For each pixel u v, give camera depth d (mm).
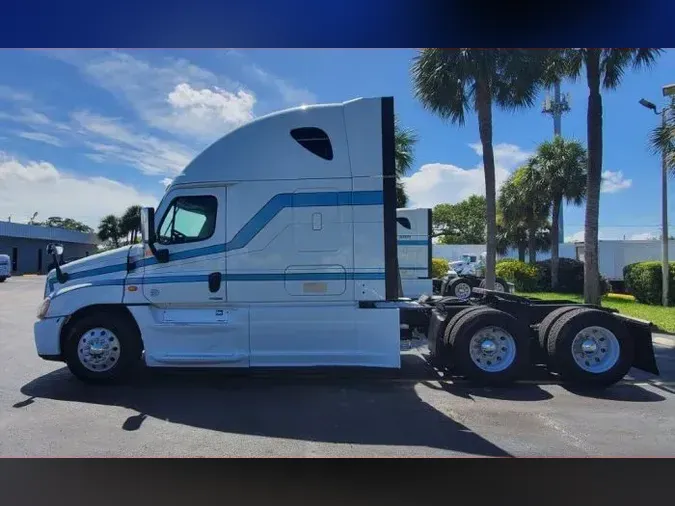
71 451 4727
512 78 14578
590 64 12844
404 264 16203
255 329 6992
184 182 7129
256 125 7105
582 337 7137
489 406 6199
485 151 15031
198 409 6023
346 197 6969
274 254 6992
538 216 26844
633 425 5500
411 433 5238
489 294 8062
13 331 12039
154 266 7094
